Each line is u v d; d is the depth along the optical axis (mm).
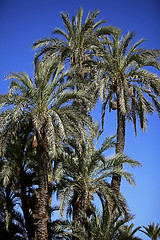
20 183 21109
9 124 17016
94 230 19047
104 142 19828
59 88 17875
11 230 21891
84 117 17938
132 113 22312
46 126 17125
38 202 17891
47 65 17953
